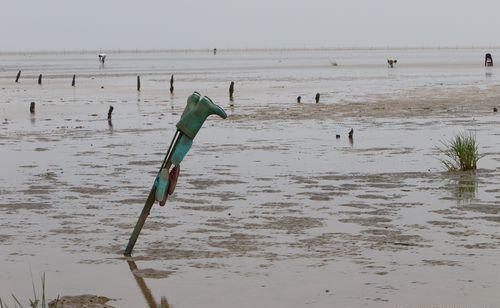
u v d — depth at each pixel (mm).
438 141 22172
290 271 9023
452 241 10344
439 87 53562
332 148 21141
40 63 178500
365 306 7691
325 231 11086
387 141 22531
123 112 35188
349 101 40781
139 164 18500
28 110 36531
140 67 130875
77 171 17422
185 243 10500
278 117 31766
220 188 14984
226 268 9211
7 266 9469
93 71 107062
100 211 12859
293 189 14734
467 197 13562
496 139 22234
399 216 12055
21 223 11938
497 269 8922
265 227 11422
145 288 8477
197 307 7781
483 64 124875
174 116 32688
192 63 166250
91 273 9117
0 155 20344
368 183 15320
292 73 93188
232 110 35938
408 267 9094
